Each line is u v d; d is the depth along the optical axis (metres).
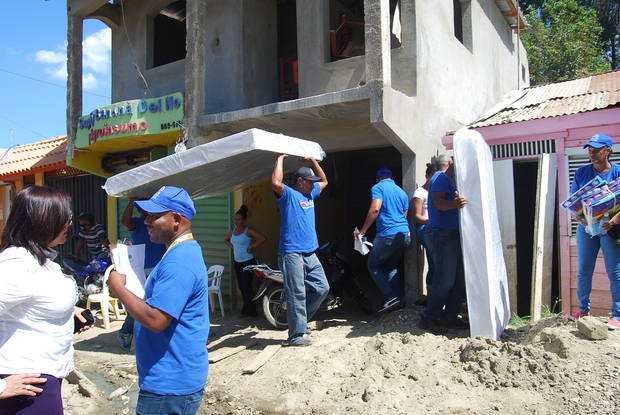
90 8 8.98
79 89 9.26
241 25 7.94
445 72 7.64
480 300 4.62
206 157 4.64
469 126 6.70
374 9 5.84
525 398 3.66
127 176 5.00
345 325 6.16
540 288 5.64
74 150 9.25
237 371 4.83
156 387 2.41
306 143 5.40
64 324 2.39
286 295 5.36
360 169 10.95
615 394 3.49
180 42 10.43
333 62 7.02
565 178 5.95
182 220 2.60
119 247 2.94
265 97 8.32
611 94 6.34
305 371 4.59
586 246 4.90
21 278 2.19
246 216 7.19
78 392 4.80
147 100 8.04
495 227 5.13
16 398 2.20
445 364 4.29
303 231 5.36
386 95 5.79
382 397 3.89
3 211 13.72
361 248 6.14
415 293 6.36
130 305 2.31
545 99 7.40
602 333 4.20
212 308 7.63
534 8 21.34
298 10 7.37
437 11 7.43
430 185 5.19
